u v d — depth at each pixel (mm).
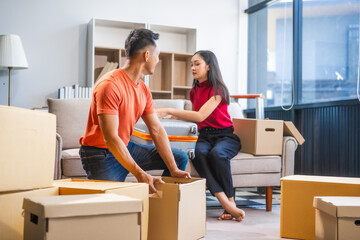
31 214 1290
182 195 1810
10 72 4824
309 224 2193
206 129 3156
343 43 4484
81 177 2785
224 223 2654
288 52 5301
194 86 3213
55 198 1328
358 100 4094
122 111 1994
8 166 1410
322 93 4770
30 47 5164
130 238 1326
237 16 6113
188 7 5879
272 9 5613
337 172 4379
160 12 5734
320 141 4641
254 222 2699
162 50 5777
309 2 4977
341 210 1726
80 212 1234
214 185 2801
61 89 4941
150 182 1850
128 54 2057
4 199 1407
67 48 5301
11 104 5066
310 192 2195
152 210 1857
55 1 5258
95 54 5426
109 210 1279
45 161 1571
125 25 5469
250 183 3158
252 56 6059
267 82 5715
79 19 5348
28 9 5160
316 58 4859
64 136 3178
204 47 5965
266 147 3217
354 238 1736
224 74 6051
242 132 3334
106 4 5465
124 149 1882
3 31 5066
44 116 1569
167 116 2963
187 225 1879
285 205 2256
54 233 1202
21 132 1456
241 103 6082
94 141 2039
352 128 4199
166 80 5676
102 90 1918
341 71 4500
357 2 4309
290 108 5086
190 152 2758
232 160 3109
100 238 1273
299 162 4945
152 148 2242
